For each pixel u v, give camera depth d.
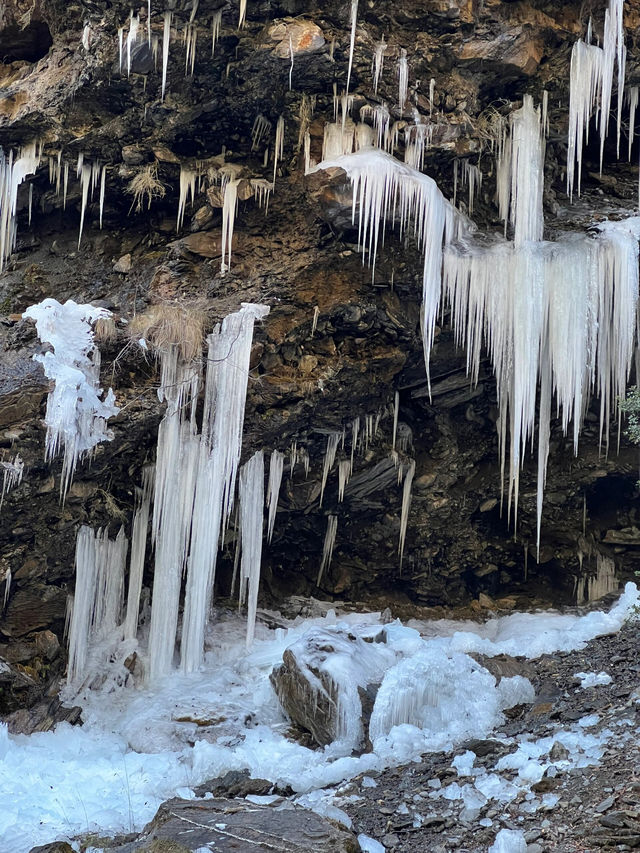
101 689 11.75
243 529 12.60
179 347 11.82
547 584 15.48
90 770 9.34
